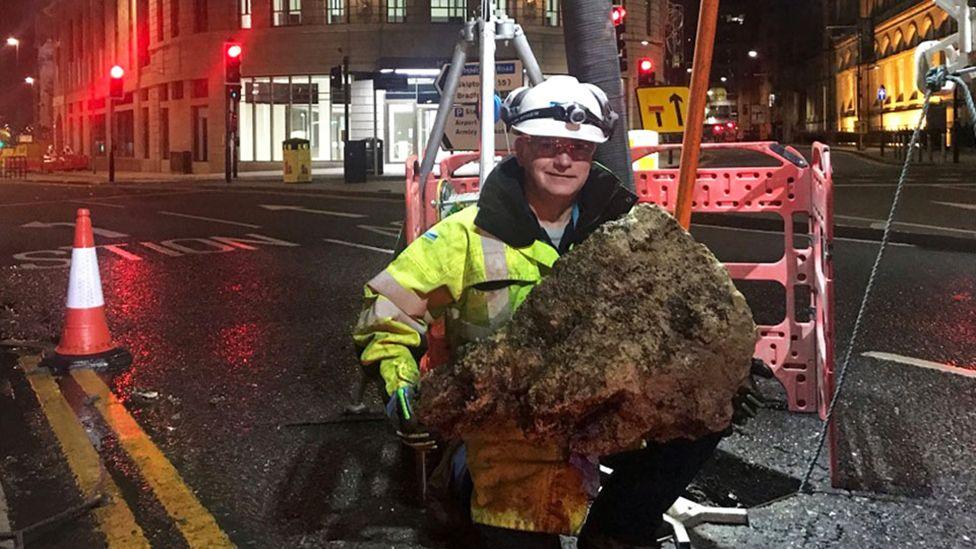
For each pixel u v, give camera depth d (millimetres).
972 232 11031
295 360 6039
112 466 4113
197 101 39375
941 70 3260
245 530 3420
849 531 3324
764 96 98500
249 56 37469
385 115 36281
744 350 2117
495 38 4211
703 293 2135
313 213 16719
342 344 6461
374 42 35969
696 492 3699
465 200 4066
